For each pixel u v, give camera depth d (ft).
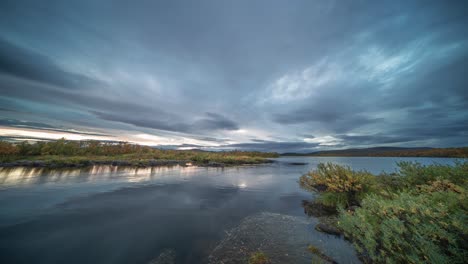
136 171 84.33
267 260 14.40
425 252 8.87
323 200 29.78
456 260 8.04
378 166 109.60
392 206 12.17
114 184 50.65
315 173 36.60
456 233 8.75
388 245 11.23
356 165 119.55
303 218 24.45
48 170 79.05
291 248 16.21
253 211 28.04
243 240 18.17
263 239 18.24
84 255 15.81
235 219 24.50
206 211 28.09
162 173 79.25
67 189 43.32
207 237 19.13
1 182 50.85
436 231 9.09
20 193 38.60
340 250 15.39
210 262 14.60
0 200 33.37
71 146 164.25
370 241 12.25
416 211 10.82
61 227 21.84
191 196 38.24
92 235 19.72
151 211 28.07
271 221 23.41
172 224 22.86
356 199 26.63
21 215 25.88
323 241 17.29
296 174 82.38
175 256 15.57
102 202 32.89
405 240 10.43
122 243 17.92
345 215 16.53
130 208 29.55
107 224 22.88
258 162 183.21
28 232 20.39
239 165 144.87
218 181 59.67
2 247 17.04
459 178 17.04
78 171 78.28
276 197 37.58
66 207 29.73
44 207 29.60
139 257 15.47
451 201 10.69
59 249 16.79
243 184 53.98
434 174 19.81
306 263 13.89
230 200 34.94
